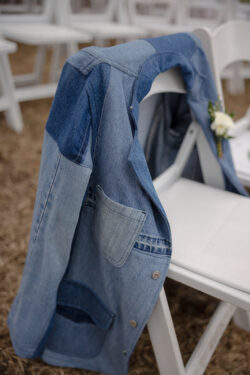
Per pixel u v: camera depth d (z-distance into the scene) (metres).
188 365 0.92
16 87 2.88
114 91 0.63
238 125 1.52
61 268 0.76
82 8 3.61
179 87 0.89
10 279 1.30
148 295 0.73
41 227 0.76
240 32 1.23
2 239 1.49
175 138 1.09
